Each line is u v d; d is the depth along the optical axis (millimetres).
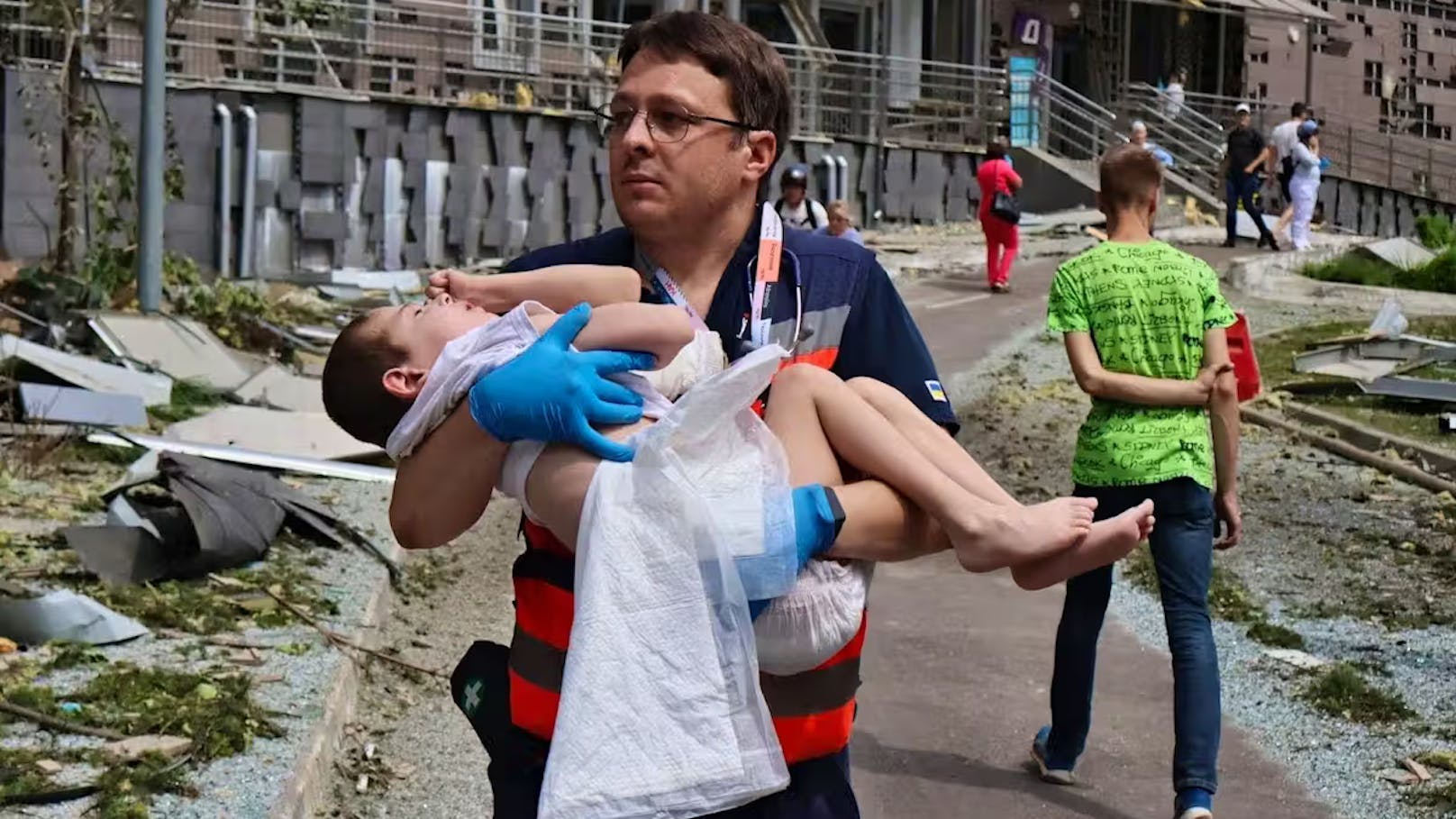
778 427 2732
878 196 27031
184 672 5848
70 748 5012
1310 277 23094
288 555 7625
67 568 6914
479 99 21625
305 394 11258
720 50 2877
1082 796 5668
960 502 2643
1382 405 13086
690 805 2482
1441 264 22578
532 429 2578
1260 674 6953
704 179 2881
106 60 17812
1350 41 38844
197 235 19109
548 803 2434
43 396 9367
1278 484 10609
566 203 21969
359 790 5328
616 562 2510
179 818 4602
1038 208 30078
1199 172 31812
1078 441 5531
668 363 2662
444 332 2721
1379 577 8523
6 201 16875
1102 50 35906
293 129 19797
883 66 27984
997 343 16203
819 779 2742
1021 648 7387
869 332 2951
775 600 2588
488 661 2893
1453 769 5828
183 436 9703
